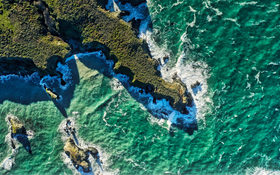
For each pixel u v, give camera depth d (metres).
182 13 28.81
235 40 28.12
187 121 29.58
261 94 28.48
